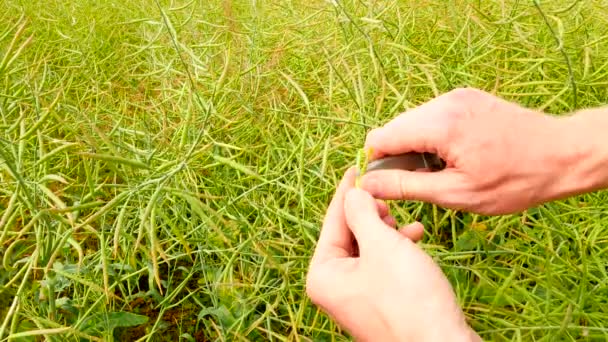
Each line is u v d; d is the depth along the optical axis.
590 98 0.80
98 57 1.03
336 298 0.35
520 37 0.74
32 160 0.73
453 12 0.83
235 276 0.62
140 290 0.63
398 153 0.44
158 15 1.16
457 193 0.42
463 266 0.59
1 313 0.58
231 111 0.80
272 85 0.84
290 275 0.60
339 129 0.75
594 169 0.40
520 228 0.66
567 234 0.58
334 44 0.88
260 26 0.95
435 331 0.30
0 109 0.65
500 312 0.52
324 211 0.65
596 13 0.90
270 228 0.62
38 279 0.61
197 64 0.84
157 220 0.67
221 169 0.74
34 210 0.47
